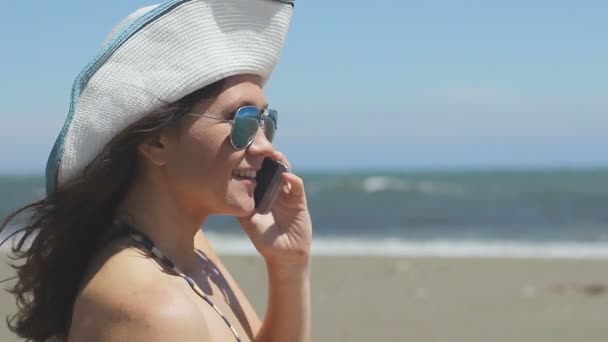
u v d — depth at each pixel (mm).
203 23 1574
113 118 1588
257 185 1890
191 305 1479
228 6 1594
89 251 1733
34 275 1764
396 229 23094
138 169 1699
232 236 18734
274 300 2000
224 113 1618
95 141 1624
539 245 17500
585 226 23594
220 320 1666
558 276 11383
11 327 1854
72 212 1689
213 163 1620
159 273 1577
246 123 1630
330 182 52438
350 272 11719
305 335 2020
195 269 1823
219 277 1969
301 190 1972
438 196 39062
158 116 1572
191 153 1617
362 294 9844
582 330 7879
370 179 69125
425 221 26328
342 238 19969
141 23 1565
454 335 7637
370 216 28844
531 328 7980
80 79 1637
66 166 1664
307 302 2020
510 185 50781
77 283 1736
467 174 93125
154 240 1691
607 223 24625
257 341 1989
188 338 1436
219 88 1614
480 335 7656
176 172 1645
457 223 25438
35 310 1778
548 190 43875
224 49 1594
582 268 12180
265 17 1646
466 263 12797
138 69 1576
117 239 1681
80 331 1526
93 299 1529
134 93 1567
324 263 12773
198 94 1599
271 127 1765
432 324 8117
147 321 1436
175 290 1499
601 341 7398
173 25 1561
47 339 1798
